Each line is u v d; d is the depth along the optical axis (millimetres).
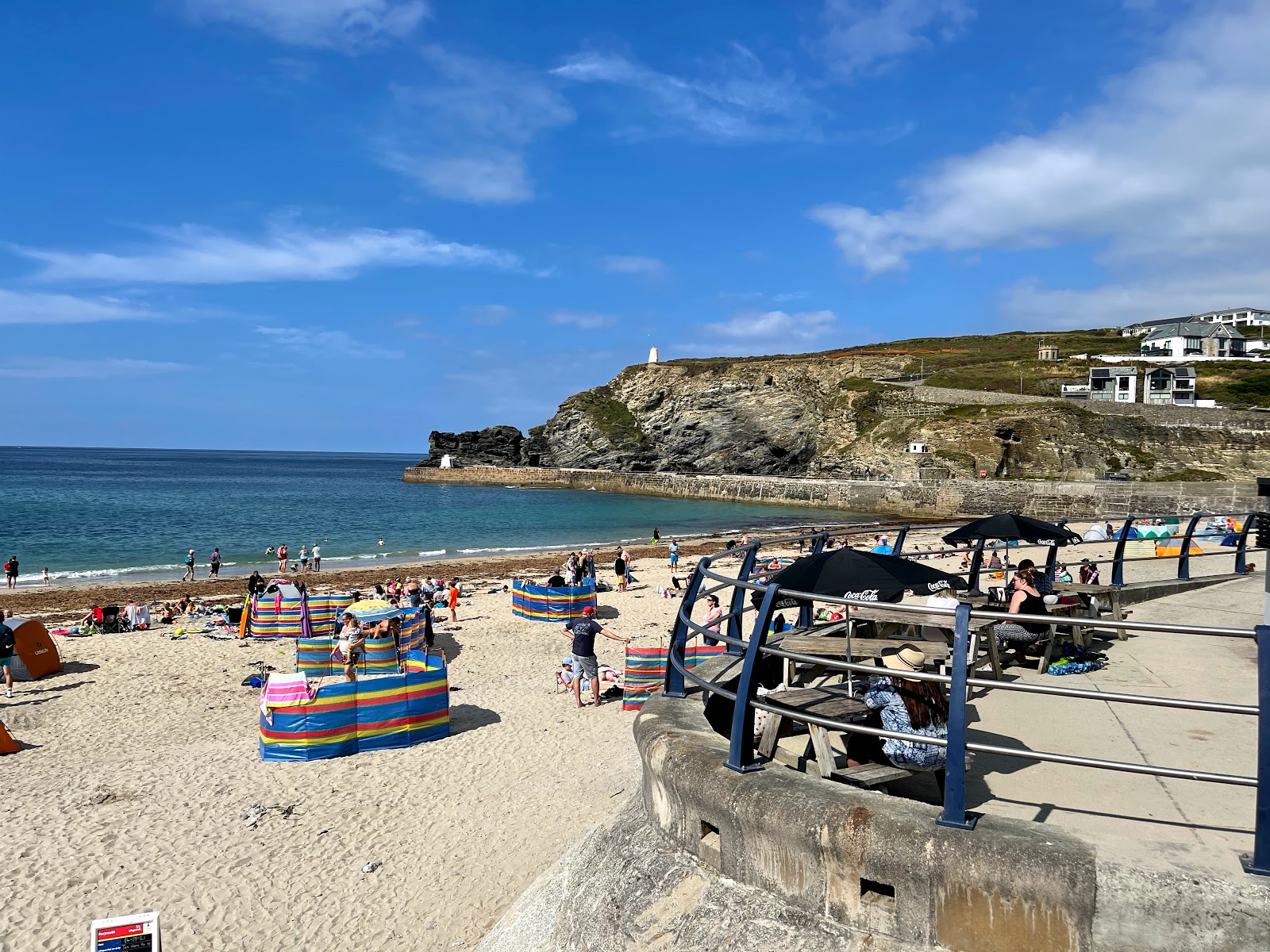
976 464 74438
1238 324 117688
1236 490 51250
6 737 12281
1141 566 16203
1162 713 5586
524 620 22547
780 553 40312
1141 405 73625
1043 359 102312
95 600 30125
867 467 83625
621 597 26734
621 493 106375
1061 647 7184
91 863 8812
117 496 92438
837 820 3373
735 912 3646
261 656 18766
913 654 4406
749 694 3896
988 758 4746
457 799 10344
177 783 10922
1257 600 9742
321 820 9828
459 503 88250
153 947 4984
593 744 12211
